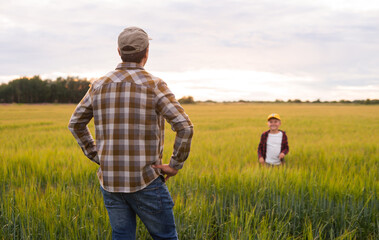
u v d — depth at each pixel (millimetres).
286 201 3350
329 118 25266
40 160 5316
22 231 2693
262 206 3350
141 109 1764
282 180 3850
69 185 4070
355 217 3029
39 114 33469
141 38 1852
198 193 3803
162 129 1908
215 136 11617
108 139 1820
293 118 25047
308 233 2760
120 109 1775
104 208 3072
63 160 5500
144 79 1813
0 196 3564
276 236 2688
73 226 2816
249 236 2506
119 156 1781
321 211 3143
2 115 31125
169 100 1772
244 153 7574
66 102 123500
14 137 11398
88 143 2027
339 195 3371
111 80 1835
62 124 18531
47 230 2729
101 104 1837
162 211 1891
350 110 47938
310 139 11180
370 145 8602
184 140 1748
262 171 4348
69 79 126438
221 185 3869
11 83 121500
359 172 4914
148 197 1832
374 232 2963
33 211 2967
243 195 3590
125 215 1911
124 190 1790
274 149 5129
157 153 1842
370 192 3402
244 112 39656
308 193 3529
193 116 28953
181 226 2916
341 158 6359
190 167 5031
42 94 120188
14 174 4699
